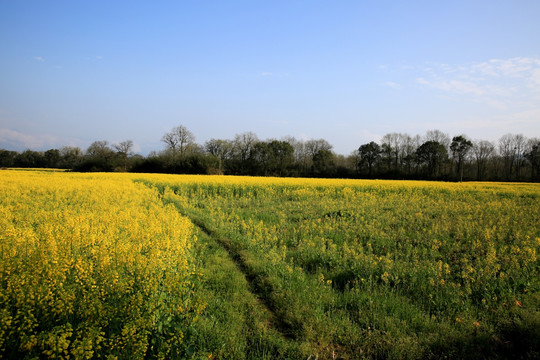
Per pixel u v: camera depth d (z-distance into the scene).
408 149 78.62
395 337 4.92
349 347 4.73
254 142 82.31
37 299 4.19
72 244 6.16
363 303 6.06
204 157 67.56
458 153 72.69
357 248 9.20
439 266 7.30
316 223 13.09
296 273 7.27
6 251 5.19
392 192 25.27
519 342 4.82
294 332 5.02
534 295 6.05
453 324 5.34
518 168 70.31
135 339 3.93
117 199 16.14
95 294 4.46
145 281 4.86
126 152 73.50
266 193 22.62
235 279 6.93
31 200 14.68
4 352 3.75
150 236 7.61
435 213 15.34
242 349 4.51
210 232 11.34
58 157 93.38
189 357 4.15
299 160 83.75
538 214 15.05
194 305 4.89
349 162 81.75
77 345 3.74
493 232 10.69
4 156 91.06
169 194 20.38
